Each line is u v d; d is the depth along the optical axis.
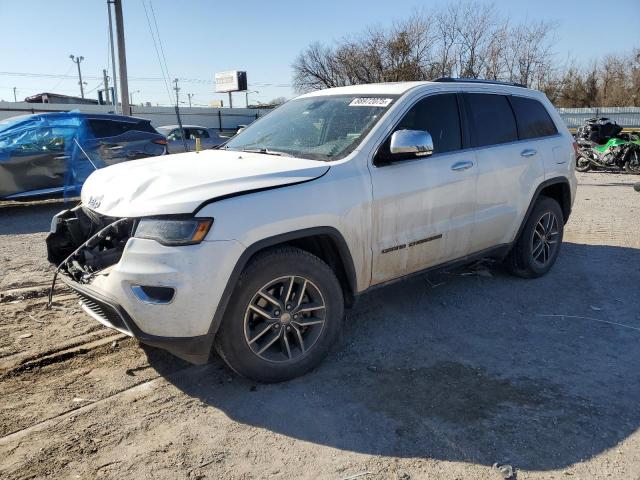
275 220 3.30
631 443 2.94
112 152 10.50
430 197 4.20
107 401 3.39
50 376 3.70
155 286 3.07
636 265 6.13
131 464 2.80
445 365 3.82
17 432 3.07
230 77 31.81
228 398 3.42
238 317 3.29
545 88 35.91
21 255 6.83
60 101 42.06
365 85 4.77
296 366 3.58
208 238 3.09
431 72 36.22
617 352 4.02
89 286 3.40
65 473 2.74
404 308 4.84
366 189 3.77
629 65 47.75
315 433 3.06
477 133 4.77
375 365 3.81
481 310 4.81
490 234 4.86
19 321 4.60
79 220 4.01
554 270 5.94
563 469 2.74
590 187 12.79
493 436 3.00
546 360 3.90
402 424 3.12
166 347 3.24
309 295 3.63
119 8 18.42
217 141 20.52
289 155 4.04
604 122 16.03
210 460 2.84
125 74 18.88
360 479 2.69
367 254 3.84
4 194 9.51
